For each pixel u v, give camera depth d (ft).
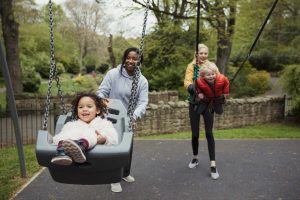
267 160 20.90
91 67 157.58
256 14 57.82
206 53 16.92
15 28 53.01
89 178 11.10
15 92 53.06
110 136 11.63
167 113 35.37
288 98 44.27
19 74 53.67
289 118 44.19
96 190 15.85
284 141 26.68
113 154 10.44
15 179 17.57
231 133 31.58
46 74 110.93
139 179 17.31
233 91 65.72
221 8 44.60
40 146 10.41
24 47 83.41
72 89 79.61
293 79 39.27
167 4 45.06
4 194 15.35
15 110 17.22
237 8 50.37
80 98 12.49
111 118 13.12
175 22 48.24
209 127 17.01
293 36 75.25
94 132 11.33
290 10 64.23
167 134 34.58
